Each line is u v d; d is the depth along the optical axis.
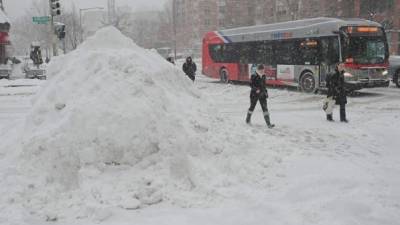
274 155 8.76
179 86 9.73
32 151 7.68
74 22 66.19
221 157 7.98
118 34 10.42
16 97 22.59
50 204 6.61
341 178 7.56
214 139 8.30
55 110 8.42
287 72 24.36
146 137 7.59
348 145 10.49
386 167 8.54
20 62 46.56
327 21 21.70
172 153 7.52
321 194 6.90
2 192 6.85
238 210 6.37
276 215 6.15
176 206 6.59
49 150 7.50
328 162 8.66
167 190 6.96
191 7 90.62
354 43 20.61
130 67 8.56
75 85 8.62
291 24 24.14
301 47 23.30
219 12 89.31
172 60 23.72
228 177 7.49
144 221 6.02
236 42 28.73
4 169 7.58
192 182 7.16
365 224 5.80
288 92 23.53
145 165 7.42
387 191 7.02
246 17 88.94
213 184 7.18
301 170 8.11
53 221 6.16
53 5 28.19
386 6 51.19
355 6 55.38
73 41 67.50
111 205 6.53
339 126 13.27
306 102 19.73
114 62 8.70
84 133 7.53
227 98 22.20
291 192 7.00
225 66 30.00
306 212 6.21
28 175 7.31
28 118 8.81
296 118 14.99
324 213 6.17
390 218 5.96
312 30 22.48
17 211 6.37
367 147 10.36
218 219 6.07
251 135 9.68
